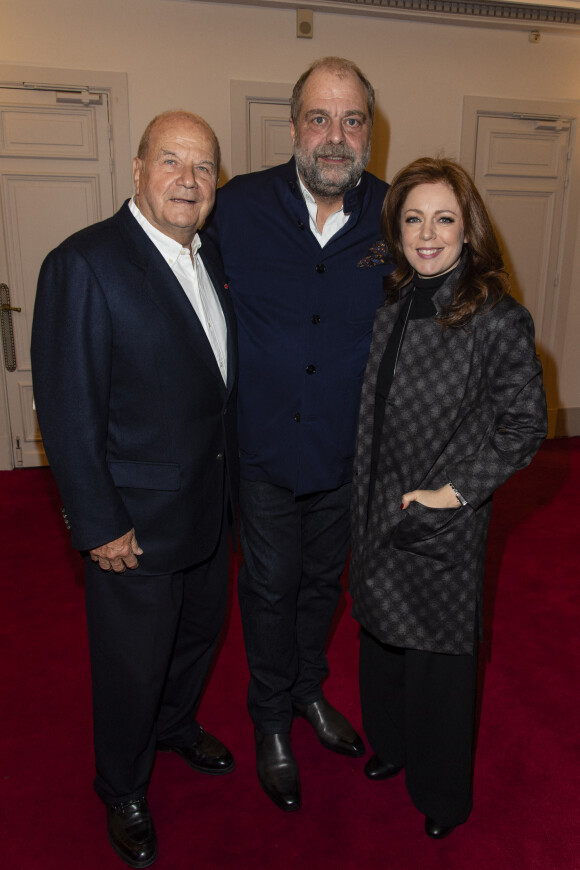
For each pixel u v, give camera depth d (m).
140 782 1.74
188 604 1.83
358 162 1.74
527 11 4.70
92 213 4.56
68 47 4.28
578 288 5.52
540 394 1.49
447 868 1.68
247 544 1.95
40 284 1.46
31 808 1.85
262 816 1.84
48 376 1.45
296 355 1.80
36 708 2.25
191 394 1.58
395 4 4.51
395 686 1.87
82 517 1.48
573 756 2.06
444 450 1.56
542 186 5.27
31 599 2.96
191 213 1.52
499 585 3.12
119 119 4.42
